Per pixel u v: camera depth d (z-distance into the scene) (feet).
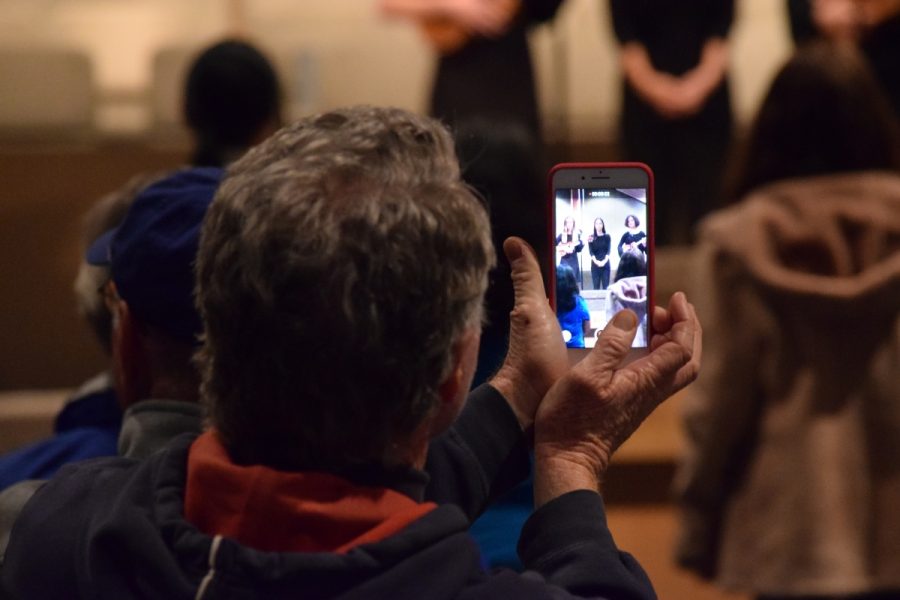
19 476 6.86
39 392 17.70
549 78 23.35
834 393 10.02
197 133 13.00
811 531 10.00
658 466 15.88
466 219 3.94
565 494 4.47
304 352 3.81
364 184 3.86
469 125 7.76
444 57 18.93
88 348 17.92
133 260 5.49
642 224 5.04
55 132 21.06
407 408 3.91
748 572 10.25
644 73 19.07
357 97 23.38
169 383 5.57
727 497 10.45
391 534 3.83
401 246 3.80
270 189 3.86
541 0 18.85
